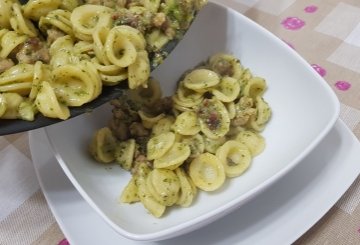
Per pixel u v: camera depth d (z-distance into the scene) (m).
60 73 0.22
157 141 0.26
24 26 0.24
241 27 0.29
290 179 0.24
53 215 0.25
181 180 0.24
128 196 0.24
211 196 0.24
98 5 0.25
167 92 0.30
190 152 0.25
